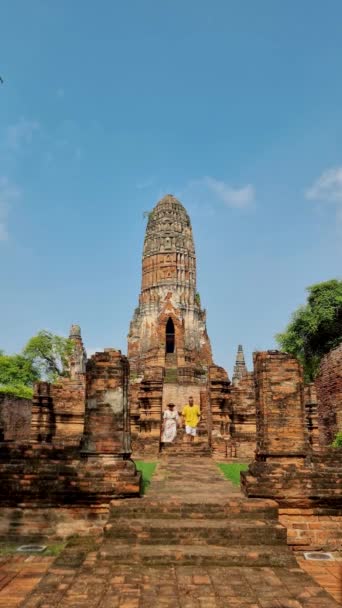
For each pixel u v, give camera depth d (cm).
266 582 821
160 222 7388
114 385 1250
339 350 2531
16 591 815
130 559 909
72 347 5725
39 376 5400
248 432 2494
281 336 3478
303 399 1239
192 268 7300
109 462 1191
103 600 743
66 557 956
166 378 5475
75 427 2455
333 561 1017
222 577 843
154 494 1224
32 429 2381
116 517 1070
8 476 1159
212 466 1923
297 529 1123
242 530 991
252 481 1165
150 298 7081
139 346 7025
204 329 7138
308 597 759
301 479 1154
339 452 1250
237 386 2611
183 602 737
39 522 1133
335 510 1141
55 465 1170
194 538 982
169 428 2577
